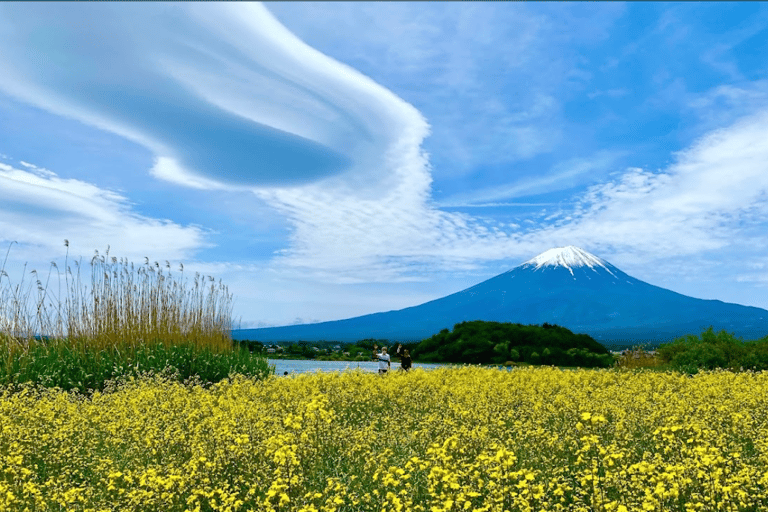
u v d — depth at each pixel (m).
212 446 9.38
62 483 8.30
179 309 19.23
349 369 20.30
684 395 15.08
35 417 11.34
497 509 6.86
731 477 7.43
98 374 16.12
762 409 13.23
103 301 17.55
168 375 17.03
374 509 7.50
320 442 10.08
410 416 12.91
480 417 12.06
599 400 14.32
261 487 7.77
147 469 8.01
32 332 16.44
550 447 9.86
